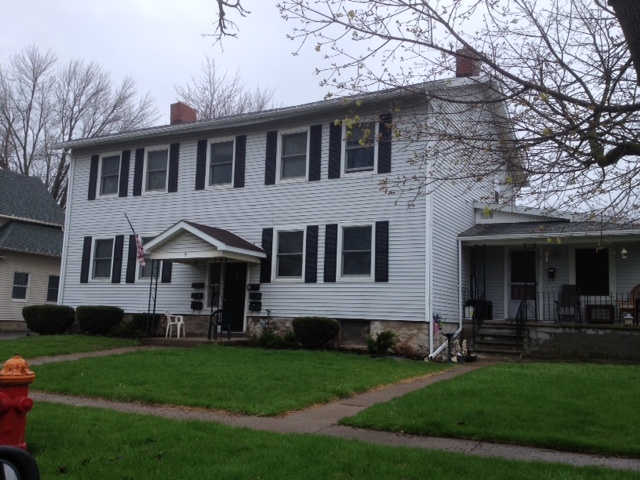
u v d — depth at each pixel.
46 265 28.64
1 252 26.44
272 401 8.76
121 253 20.44
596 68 7.22
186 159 19.72
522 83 6.21
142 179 20.41
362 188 16.70
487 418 7.60
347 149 17.11
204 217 19.08
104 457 5.78
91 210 21.27
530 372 11.89
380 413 7.96
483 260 18.56
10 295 26.81
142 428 6.91
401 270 15.92
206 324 18.52
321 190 17.30
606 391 9.41
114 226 20.72
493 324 17.00
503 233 17.16
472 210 19.23
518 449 6.55
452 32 6.50
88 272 20.94
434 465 5.64
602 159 6.14
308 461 5.70
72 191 21.78
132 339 17.58
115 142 20.92
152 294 19.53
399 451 6.12
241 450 6.08
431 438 7.02
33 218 29.11
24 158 41.16
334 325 15.83
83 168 21.70
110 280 20.50
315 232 17.23
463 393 9.32
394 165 16.33
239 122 18.45
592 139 6.07
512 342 16.25
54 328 19.91
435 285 15.95
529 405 8.36
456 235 17.62
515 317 17.53
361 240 16.70
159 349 15.38
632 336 14.98
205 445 6.21
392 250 16.09
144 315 18.78
